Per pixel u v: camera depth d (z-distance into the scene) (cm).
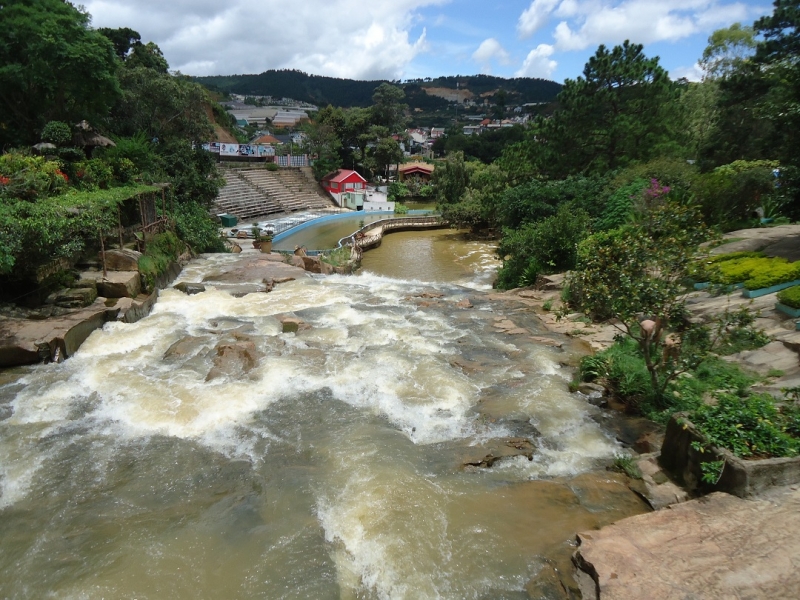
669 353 824
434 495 605
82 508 598
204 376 939
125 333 1133
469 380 940
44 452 708
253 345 1055
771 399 667
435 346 1115
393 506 582
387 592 475
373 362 1014
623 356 920
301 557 516
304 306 1420
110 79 1998
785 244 1454
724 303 1117
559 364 1019
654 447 691
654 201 1722
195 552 527
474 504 591
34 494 624
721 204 1881
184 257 1961
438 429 776
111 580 491
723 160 2939
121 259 1388
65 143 1759
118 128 2702
